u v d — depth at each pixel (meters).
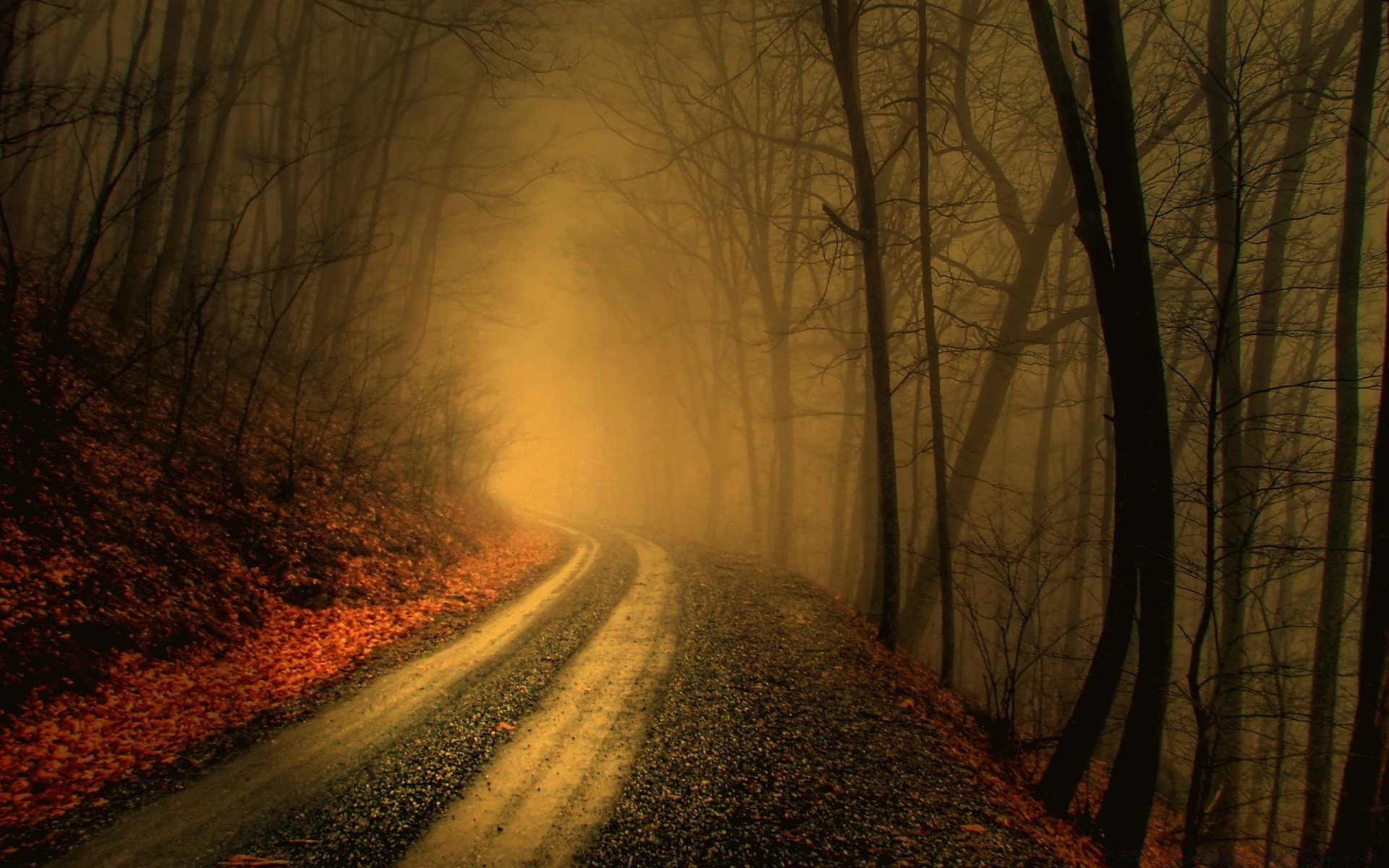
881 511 10.65
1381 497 5.77
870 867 4.10
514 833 4.19
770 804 4.80
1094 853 5.60
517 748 5.48
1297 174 11.52
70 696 5.26
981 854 4.48
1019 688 16.11
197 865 3.65
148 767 4.73
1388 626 5.68
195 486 9.41
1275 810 10.81
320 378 15.88
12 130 15.40
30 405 7.42
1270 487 5.96
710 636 9.38
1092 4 6.36
